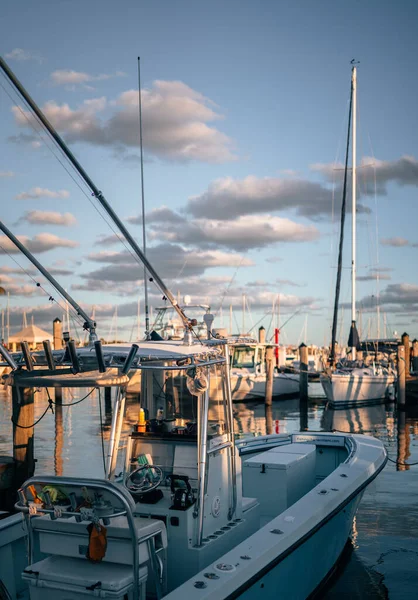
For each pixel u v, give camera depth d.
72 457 15.43
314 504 6.29
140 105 6.75
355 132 33.69
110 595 4.23
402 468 13.76
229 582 4.47
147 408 5.92
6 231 4.69
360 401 30.00
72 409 27.83
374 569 7.64
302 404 30.80
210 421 5.60
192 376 5.07
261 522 7.07
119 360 4.51
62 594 4.42
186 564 5.03
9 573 5.41
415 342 42.59
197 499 5.12
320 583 6.92
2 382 4.51
